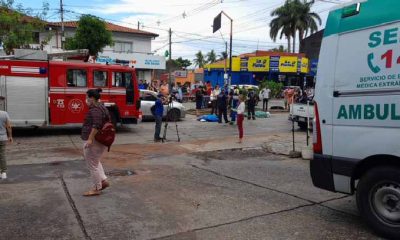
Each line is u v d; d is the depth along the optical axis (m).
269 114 24.88
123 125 19.25
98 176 7.16
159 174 8.92
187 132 17.02
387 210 5.20
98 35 33.25
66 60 16.19
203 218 6.02
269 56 51.28
